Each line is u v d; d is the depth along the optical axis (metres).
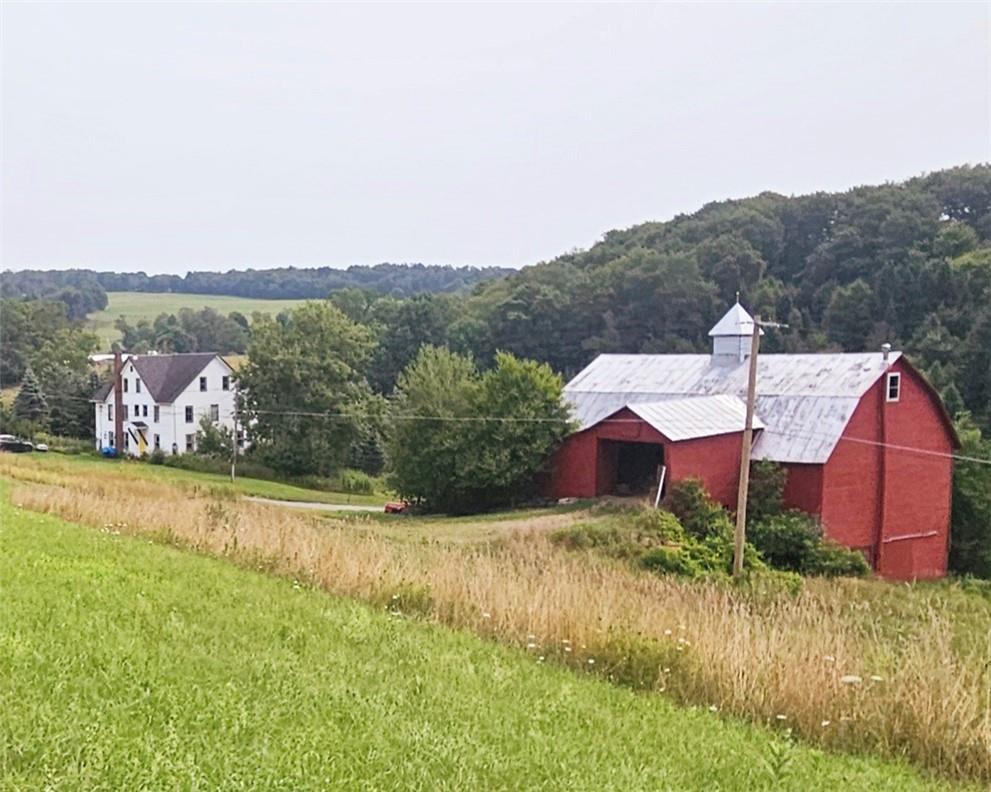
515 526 32.19
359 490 61.28
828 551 32.72
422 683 8.23
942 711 8.17
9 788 4.81
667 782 6.47
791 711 8.76
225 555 15.49
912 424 38.41
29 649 7.41
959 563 42.56
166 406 70.75
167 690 6.81
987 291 57.16
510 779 6.03
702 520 32.34
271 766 5.54
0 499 22.09
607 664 10.00
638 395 42.69
